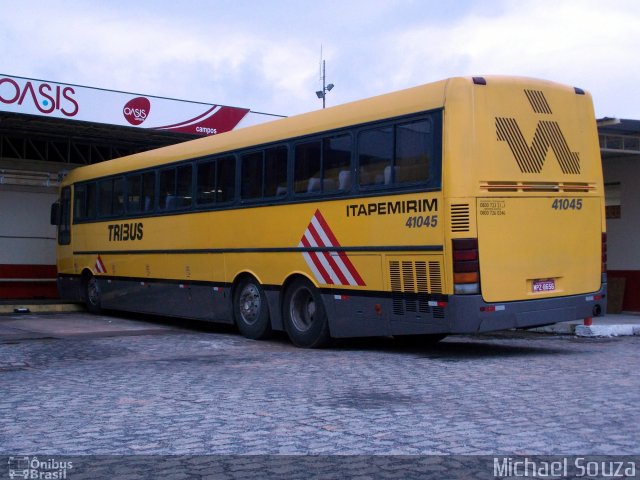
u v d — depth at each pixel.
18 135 21.36
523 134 10.64
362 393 8.20
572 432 6.34
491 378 9.07
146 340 13.85
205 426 6.78
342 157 11.77
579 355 11.27
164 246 16.06
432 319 10.34
